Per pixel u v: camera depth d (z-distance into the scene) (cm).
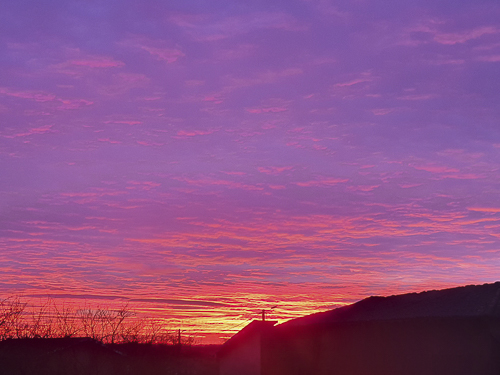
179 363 4459
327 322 2950
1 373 3241
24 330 3703
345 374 2794
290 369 3297
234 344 3928
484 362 2106
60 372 3428
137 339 4253
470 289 2577
